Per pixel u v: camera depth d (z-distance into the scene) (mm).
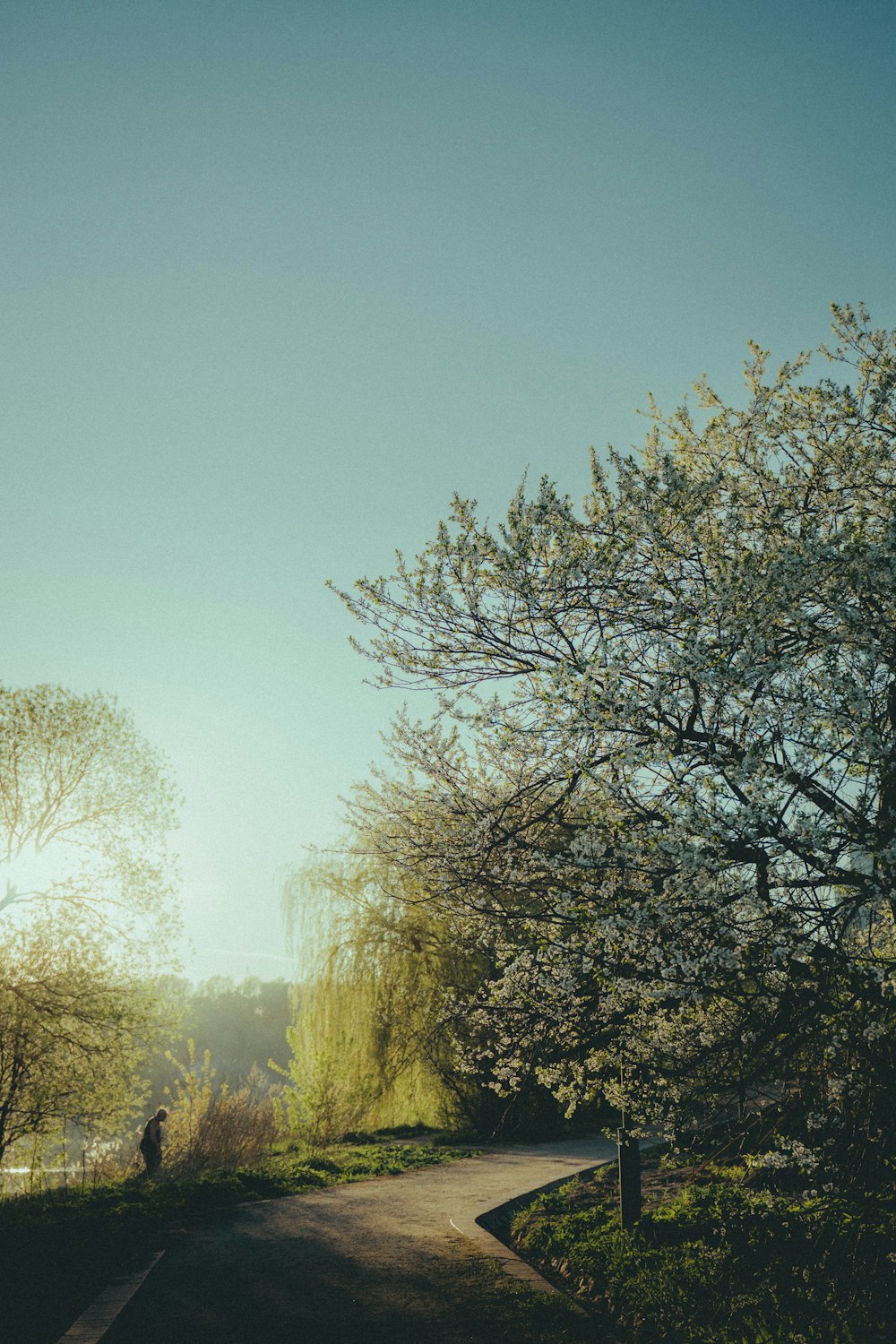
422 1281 8992
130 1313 8141
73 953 19594
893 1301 5824
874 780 6512
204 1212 12883
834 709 6453
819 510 8078
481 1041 10289
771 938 6441
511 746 7594
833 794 6730
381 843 8695
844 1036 6328
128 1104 20719
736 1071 6914
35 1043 19188
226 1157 19750
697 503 7379
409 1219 12195
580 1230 10344
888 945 7211
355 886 24312
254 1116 21531
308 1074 25281
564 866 7277
